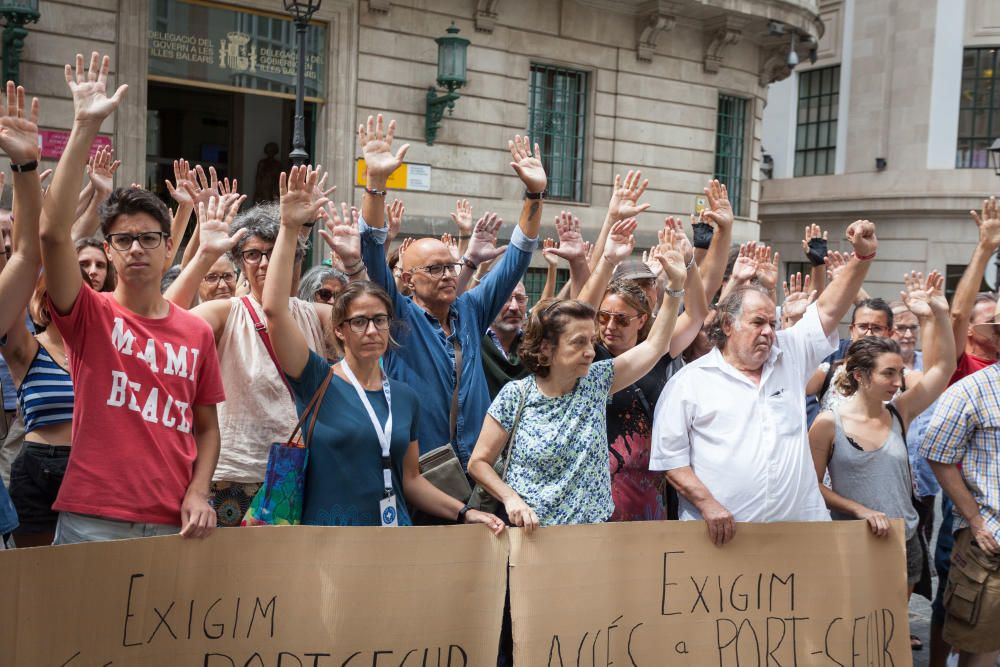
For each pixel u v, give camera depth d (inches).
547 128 572.7
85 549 108.2
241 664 117.3
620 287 161.3
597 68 580.4
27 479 147.1
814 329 159.9
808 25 648.4
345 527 122.7
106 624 109.4
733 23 613.0
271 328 125.6
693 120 623.2
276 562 119.5
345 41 482.9
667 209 615.5
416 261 157.2
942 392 179.0
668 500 169.8
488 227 199.0
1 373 169.8
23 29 390.9
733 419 151.1
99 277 161.0
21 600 104.1
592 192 585.3
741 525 145.6
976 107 923.4
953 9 920.9
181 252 441.1
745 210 669.9
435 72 514.0
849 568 152.0
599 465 138.4
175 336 119.2
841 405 175.9
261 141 511.5
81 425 112.4
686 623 140.7
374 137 153.0
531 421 135.5
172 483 116.6
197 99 496.7
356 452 126.6
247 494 145.5
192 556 115.2
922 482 215.6
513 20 542.9
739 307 152.4
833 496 165.2
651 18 583.8
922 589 184.2
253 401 145.6
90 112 109.0
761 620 145.7
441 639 126.3
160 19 436.1
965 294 208.8
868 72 970.1
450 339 158.4
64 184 107.6
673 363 171.8
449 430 152.6
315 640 120.9
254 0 456.1
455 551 127.4
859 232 157.6
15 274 110.4
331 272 183.8
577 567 133.5
